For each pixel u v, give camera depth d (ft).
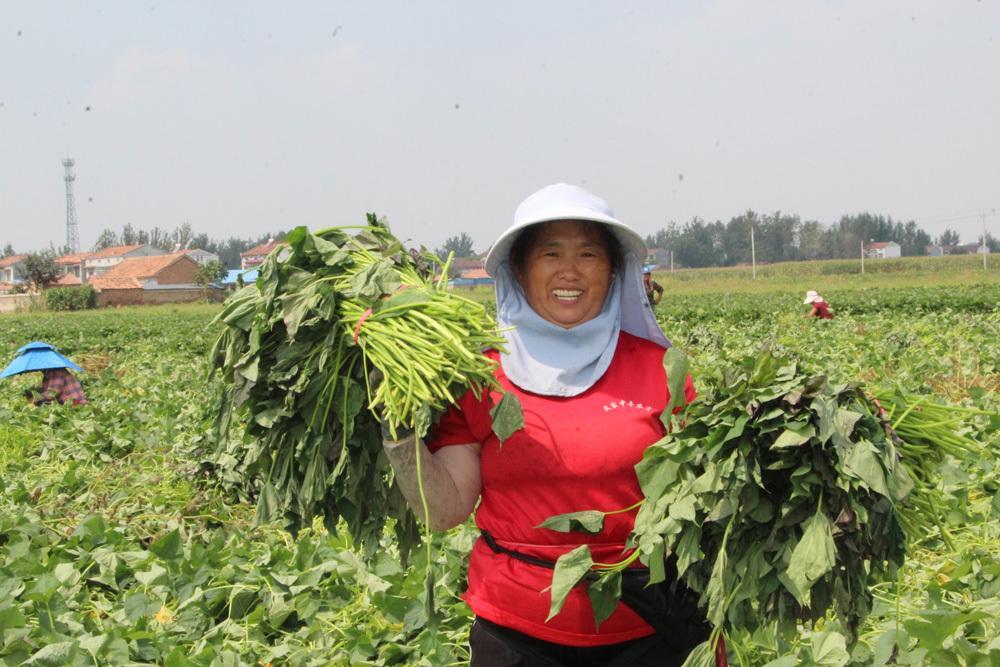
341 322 8.15
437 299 8.04
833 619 12.98
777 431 7.50
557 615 8.23
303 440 8.27
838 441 7.25
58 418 33.17
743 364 7.95
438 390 7.69
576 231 8.60
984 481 19.20
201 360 61.87
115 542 17.95
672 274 281.95
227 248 592.19
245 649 13.43
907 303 96.94
